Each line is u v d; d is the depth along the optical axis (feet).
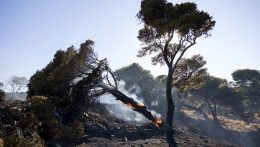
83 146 57.72
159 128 83.66
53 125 60.90
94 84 87.15
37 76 93.91
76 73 86.74
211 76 209.77
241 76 216.95
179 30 84.23
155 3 87.76
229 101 201.05
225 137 133.39
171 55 90.38
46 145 54.70
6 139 44.78
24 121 53.52
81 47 86.89
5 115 54.08
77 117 79.61
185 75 99.19
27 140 46.42
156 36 87.51
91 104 89.92
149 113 90.84
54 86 84.07
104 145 59.11
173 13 86.94
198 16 82.84
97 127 76.69
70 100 83.56
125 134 74.54
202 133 127.85
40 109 60.75
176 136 73.87
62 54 94.73
